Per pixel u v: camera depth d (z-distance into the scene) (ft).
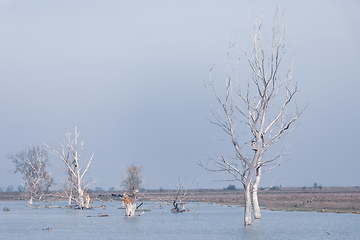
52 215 252.62
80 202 306.55
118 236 161.38
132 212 240.73
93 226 192.03
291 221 199.93
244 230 171.01
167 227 185.47
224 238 152.46
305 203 326.85
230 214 248.93
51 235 165.27
